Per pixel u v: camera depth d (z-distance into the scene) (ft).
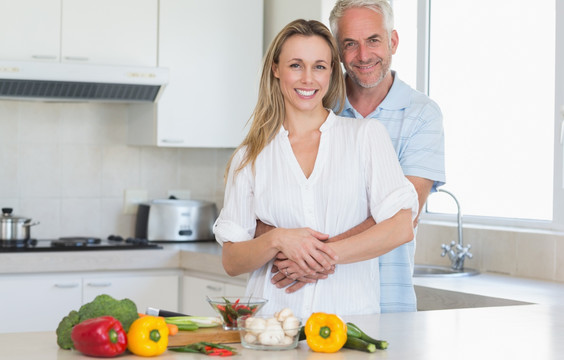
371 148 6.72
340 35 7.59
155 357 4.99
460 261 10.90
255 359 4.95
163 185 14.90
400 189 6.56
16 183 13.92
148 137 13.79
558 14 10.44
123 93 13.37
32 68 12.32
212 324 5.65
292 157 6.79
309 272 6.46
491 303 8.54
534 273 10.19
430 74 12.83
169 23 13.52
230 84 13.93
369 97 7.84
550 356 5.03
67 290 12.28
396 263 7.47
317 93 6.76
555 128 10.53
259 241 6.47
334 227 6.70
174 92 13.56
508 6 11.50
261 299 5.70
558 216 10.50
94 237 14.33
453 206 12.48
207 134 13.79
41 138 14.07
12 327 12.01
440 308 9.19
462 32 12.26
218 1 13.83
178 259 12.90
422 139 7.60
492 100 11.80
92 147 14.39
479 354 5.07
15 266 11.91
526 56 11.26
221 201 15.33
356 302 6.77
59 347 5.23
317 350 5.15
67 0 12.90
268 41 14.39
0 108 13.79
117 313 5.13
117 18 13.20
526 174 11.31
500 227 11.11
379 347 5.19
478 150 12.05
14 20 12.60
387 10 7.52
